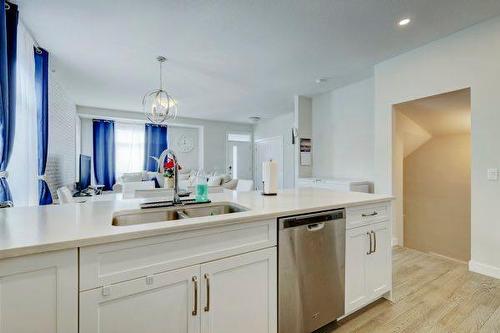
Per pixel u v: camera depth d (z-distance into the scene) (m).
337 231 1.60
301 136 4.90
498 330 1.58
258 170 8.12
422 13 2.22
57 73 3.67
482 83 2.33
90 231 0.96
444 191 4.00
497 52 2.24
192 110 6.31
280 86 4.35
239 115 6.95
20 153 2.29
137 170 6.91
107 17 2.28
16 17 2.00
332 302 1.58
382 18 2.30
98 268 0.90
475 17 2.28
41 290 0.82
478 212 2.35
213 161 7.69
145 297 0.99
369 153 3.98
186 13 2.23
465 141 3.79
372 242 1.80
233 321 1.21
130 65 3.39
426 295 1.99
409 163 4.43
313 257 1.49
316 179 4.28
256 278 1.28
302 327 1.45
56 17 2.26
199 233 1.11
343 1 2.06
